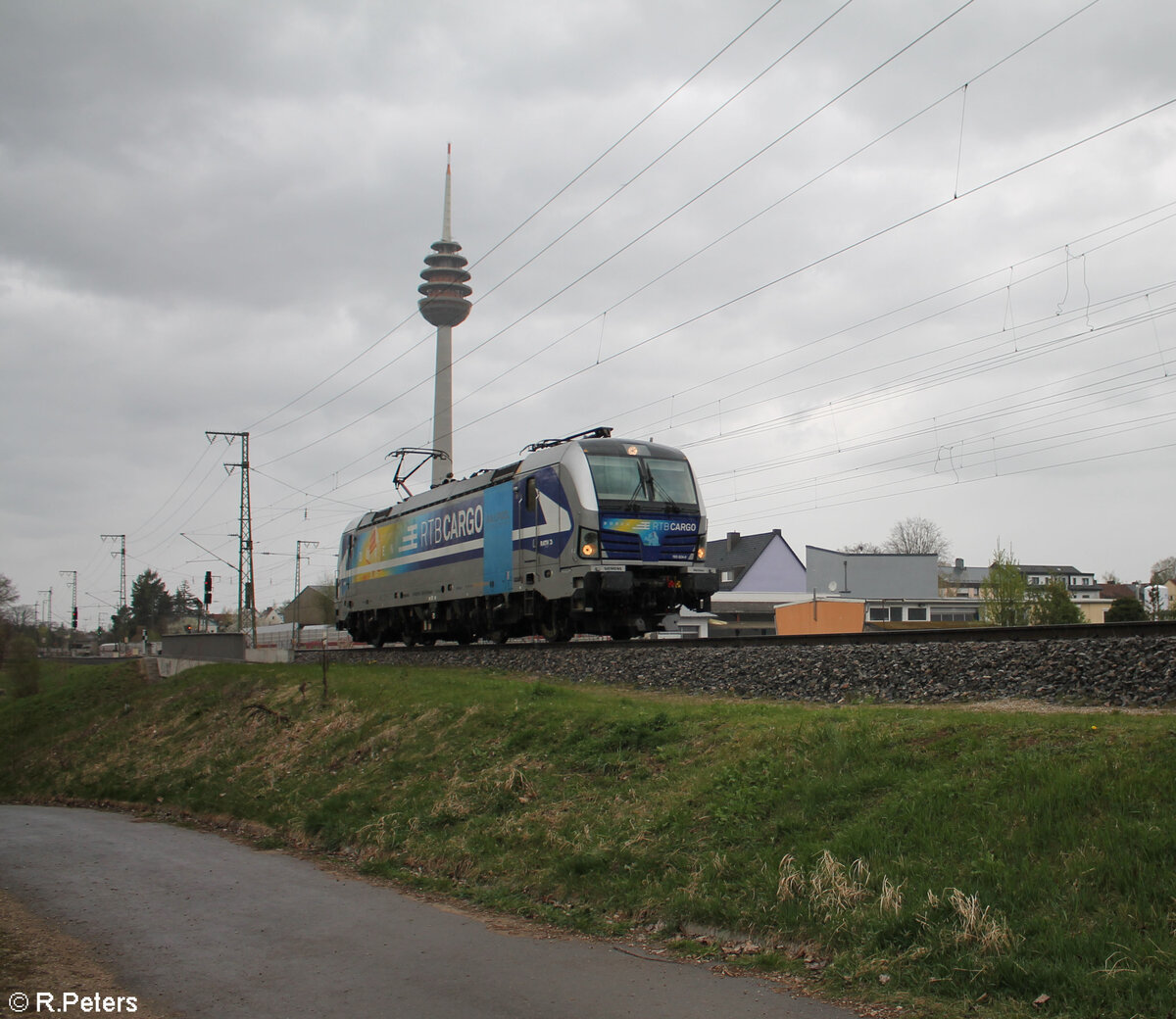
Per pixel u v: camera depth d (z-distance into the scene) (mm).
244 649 38875
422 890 11664
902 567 62281
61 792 25703
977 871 7914
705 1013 7082
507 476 26172
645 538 22812
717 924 8891
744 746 11891
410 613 32906
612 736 13656
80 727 32594
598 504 22531
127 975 8609
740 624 52812
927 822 8828
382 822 14133
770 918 8586
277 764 19828
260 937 9758
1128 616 53031
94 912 11102
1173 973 6344
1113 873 7359
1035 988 6695
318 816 15398
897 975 7285
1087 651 13906
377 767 16844
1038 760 9125
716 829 10289
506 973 8242
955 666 14977
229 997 7902
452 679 21297
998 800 8766
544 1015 7203
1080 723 9867
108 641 144250
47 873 13602
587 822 11742
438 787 14633
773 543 63531
